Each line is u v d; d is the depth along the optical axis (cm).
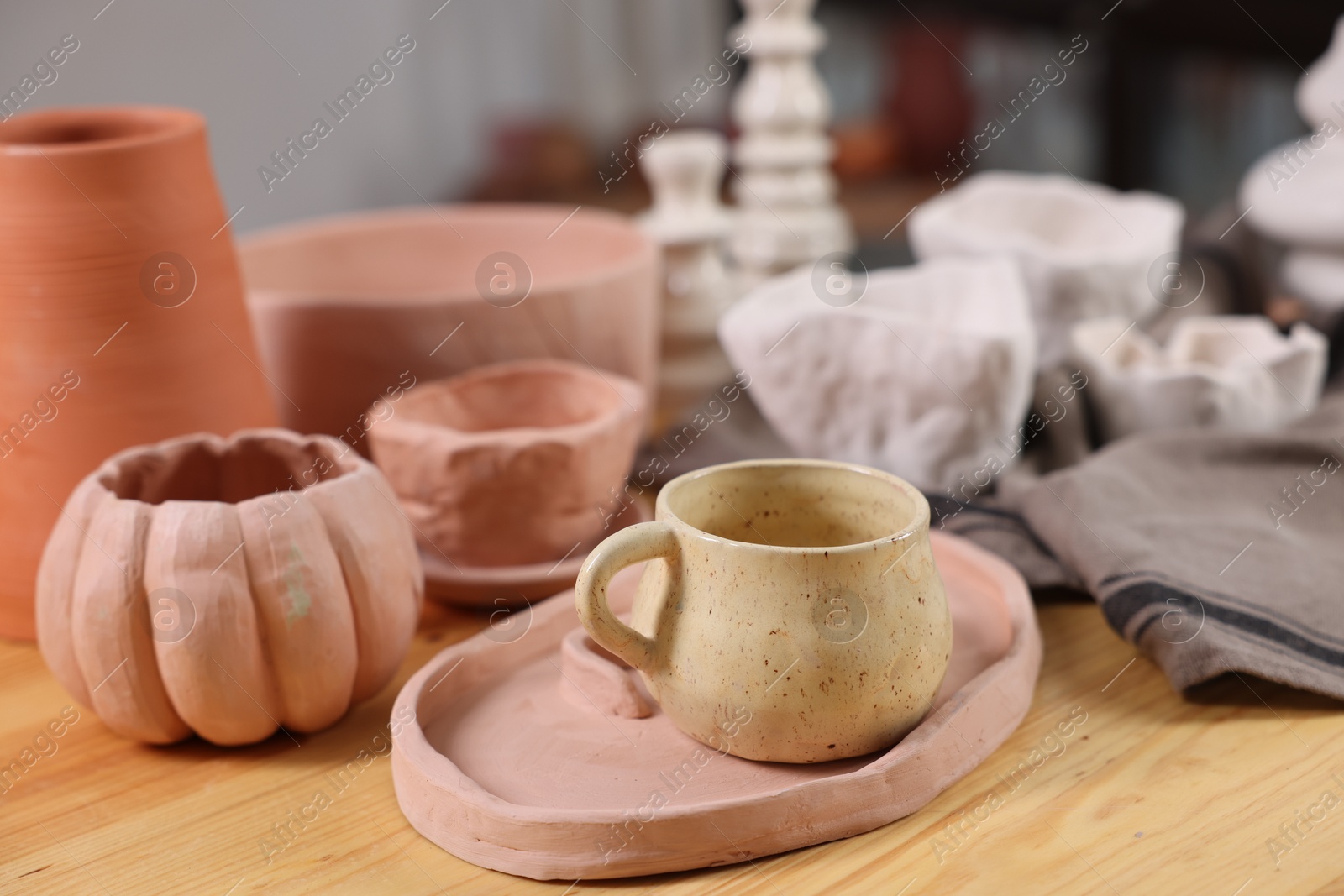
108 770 71
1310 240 93
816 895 64
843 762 68
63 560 69
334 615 69
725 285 103
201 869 66
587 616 66
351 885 65
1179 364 89
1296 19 113
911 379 83
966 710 68
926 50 165
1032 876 64
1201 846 65
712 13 190
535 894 64
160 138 75
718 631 66
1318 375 87
